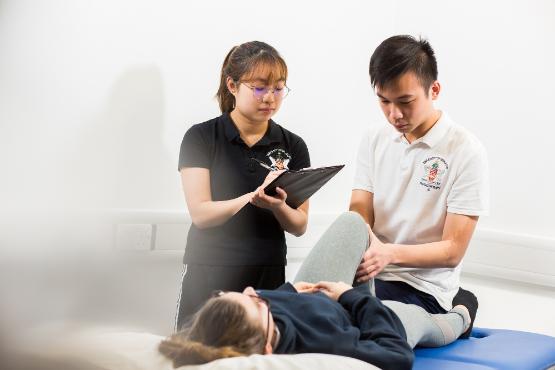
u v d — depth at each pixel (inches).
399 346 62.4
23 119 95.3
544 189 111.7
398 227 87.4
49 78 96.6
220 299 58.7
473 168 81.7
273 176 79.4
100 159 100.3
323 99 123.3
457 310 84.1
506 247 113.4
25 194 95.1
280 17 117.0
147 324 103.5
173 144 106.9
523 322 112.7
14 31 94.8
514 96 115.5
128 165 102.7
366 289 72.5
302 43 119.9
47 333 64.6
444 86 124.6
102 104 100.3
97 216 99.3
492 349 79.0
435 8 125.3
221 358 53.7
